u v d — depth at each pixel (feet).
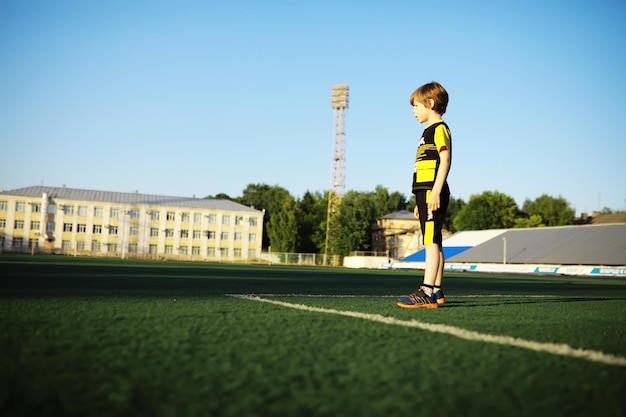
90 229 197.67
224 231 214.69
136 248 203.00
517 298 21.68
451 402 4.63
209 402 4.46
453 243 160.15
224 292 19.21
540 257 119.24
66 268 44.21
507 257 127.24
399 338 7.95
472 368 5.98
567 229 136.36
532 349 7.36
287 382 5.16
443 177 14.48
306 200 261.44
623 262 98.73
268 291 21.49
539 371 5.94
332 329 8.74
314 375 5.46
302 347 6.99
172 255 202.28
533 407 4.57
